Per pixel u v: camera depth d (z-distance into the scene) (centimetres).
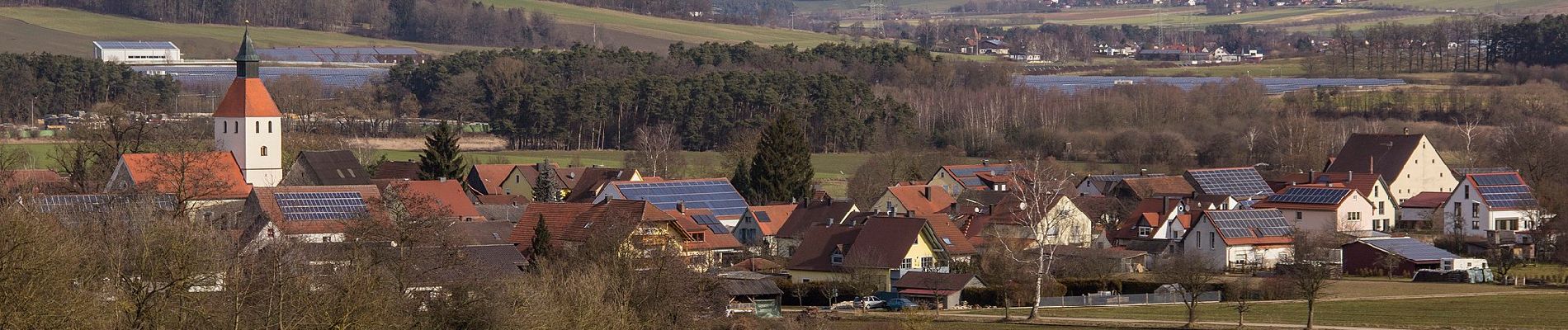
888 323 17475
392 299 13388
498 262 19050
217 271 13250
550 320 13638
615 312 14700
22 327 10806
